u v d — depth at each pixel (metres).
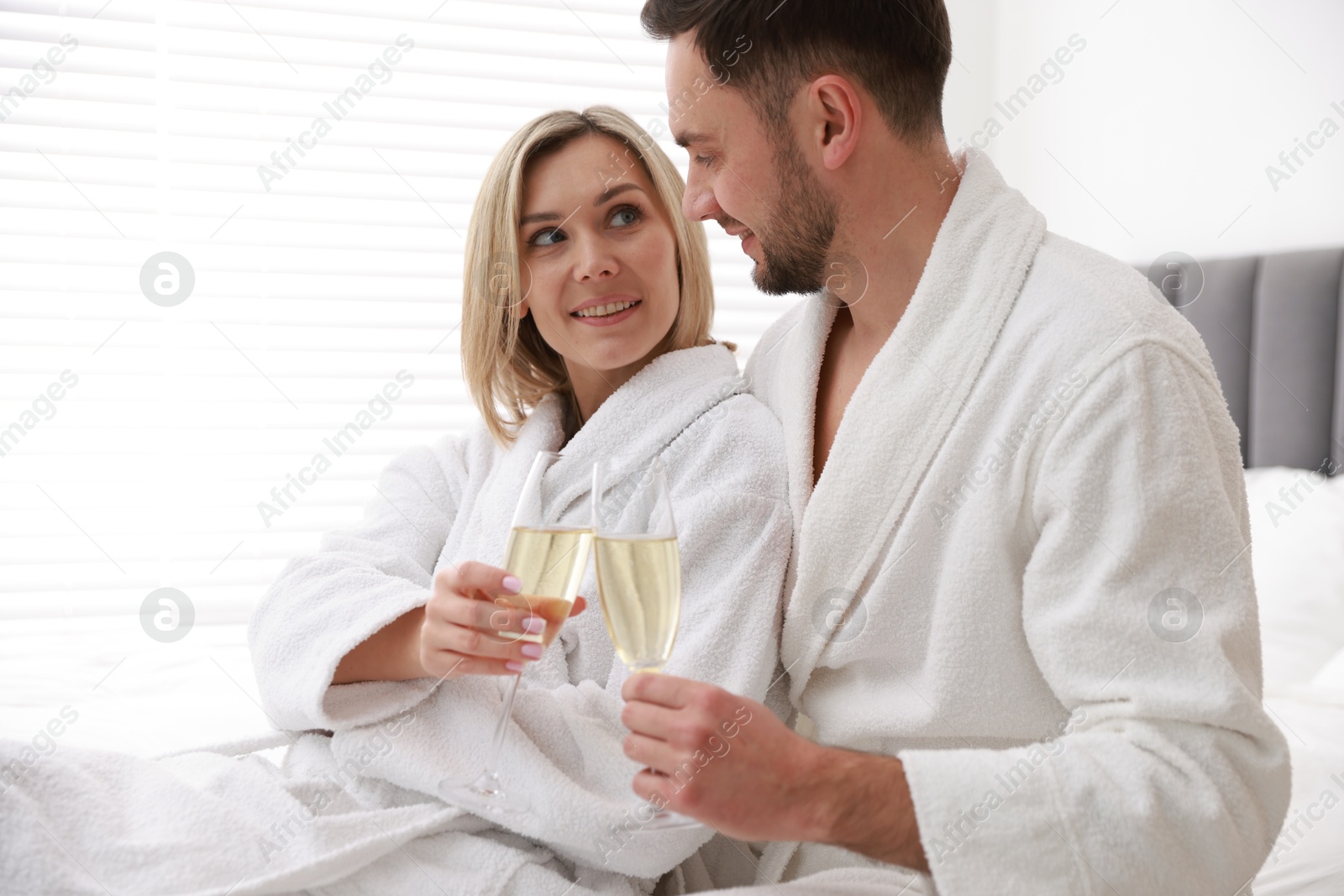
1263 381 1.83
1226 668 0.68
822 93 0.86
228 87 2.37
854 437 0.85
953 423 0.81
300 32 2.38
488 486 1.10
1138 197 2.12
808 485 0.91
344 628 0.88
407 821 0.78
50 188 2.29
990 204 0.86
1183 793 0.66
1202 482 0.71
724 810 0.66
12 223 2.27
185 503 2.36
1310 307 1.75
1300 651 1.51
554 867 0.79
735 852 0.91
